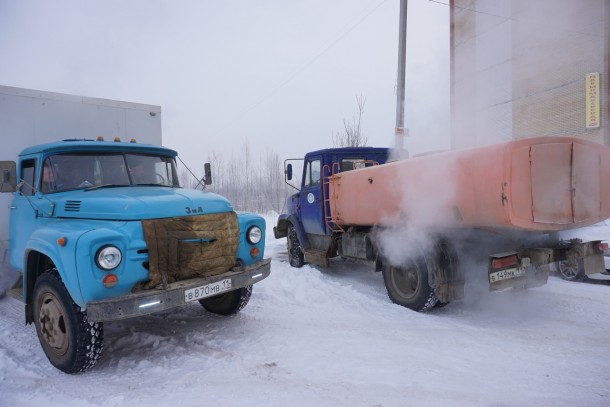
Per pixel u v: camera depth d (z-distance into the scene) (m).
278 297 5.99
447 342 4.10
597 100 12.75
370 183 5.71
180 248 3.80
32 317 4.12
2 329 4.79
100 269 3.35
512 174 3.96
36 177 4.72
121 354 4.11
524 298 5.61
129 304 3.35
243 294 4.96
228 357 3.85
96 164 4.86
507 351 3.84
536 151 4.10
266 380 3.36
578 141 4.34
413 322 4.75
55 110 6.00
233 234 4.21
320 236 7.63
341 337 4.31
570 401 2.88
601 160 4.50
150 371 3.66
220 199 4.34
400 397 2.99
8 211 5.54
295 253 8.41
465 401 2.91
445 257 4.88
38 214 4.54
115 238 3.44
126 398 3.15
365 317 5.00
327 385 3.23
